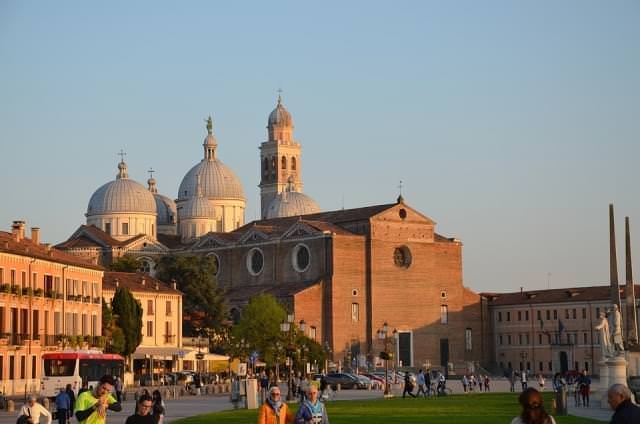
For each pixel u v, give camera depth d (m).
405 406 107.31
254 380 105.38
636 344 131.38
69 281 159.00
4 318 135.75
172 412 103.62
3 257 137.38
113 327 183.50
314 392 45.66
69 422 80.88
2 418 93.12
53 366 118.69
